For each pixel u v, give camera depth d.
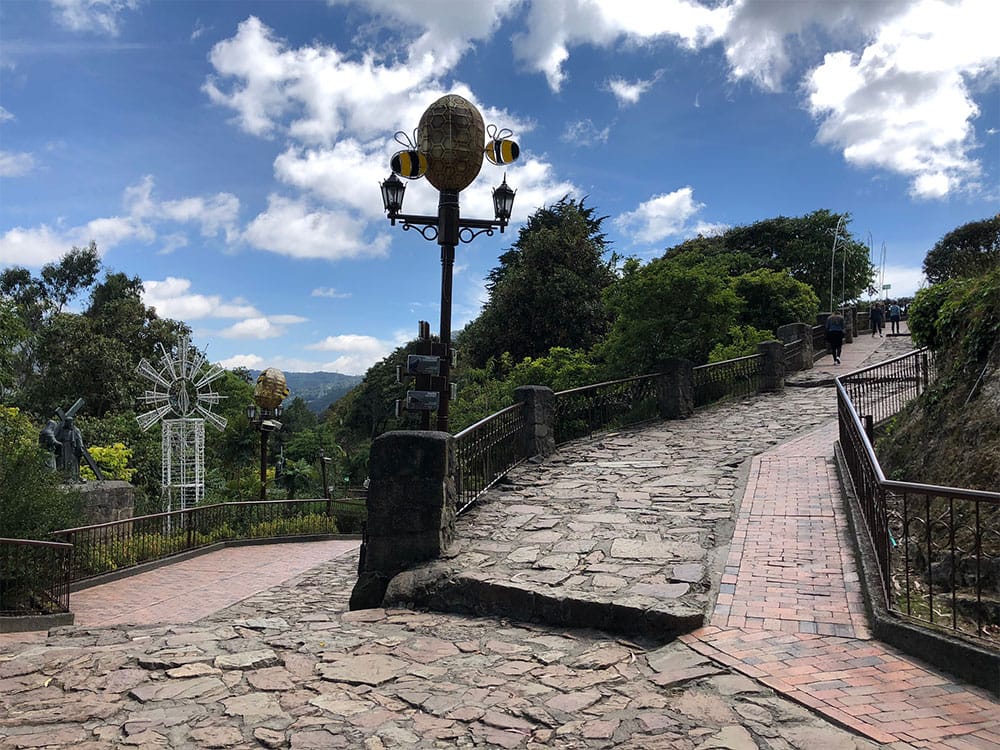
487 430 9.52
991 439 6.71
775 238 41.97
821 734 3.33
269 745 3.37
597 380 19.95
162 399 21.17
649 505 8.27
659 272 19.78
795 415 14.43
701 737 3.35
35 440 16.20
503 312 30.86
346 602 8.58
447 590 6.00
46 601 9.79
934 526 6.23
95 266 35.31
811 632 4.68
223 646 4.96
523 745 3.34
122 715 3.75
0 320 15.68
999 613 4.86
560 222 37.25
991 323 7.78
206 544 16.42
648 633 4.94
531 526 7.68
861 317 34.53
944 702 3.64
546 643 4.93
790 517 7.47
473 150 9.66
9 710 3.84
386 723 3.61
